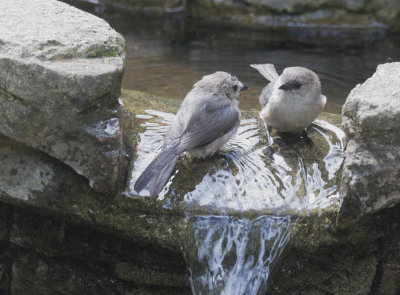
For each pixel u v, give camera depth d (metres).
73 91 5.08
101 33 5.81
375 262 5.79
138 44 10.52
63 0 11.72
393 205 5.43
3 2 6.28
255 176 6.00
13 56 5.15
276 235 5.57
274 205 5.66
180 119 6.02
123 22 11.51
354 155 5.32
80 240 5.90
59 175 5.59
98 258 5.89
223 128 6.11
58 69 5.09
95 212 5.62
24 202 5.66
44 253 6.11
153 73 9.23
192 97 6.21
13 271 6.30
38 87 5.12
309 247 5.56
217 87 6.33
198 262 5.59
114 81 5.29
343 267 5.75
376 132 5.17
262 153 6.45
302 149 6.56
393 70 5.88
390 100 5.24
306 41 11.09
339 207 5.55
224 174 6.01
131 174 5.79
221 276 5.60
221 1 11.49
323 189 5.84
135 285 5.85
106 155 5.34
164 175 5.55
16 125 5.33
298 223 5.57
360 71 9.59
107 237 5.79
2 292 6.45
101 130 5.31
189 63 9.72
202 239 5.58
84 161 5.39
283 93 6.50
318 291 5.76
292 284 5.75
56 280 6.13
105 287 5.94
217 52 10.32
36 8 6.23
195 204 5.63
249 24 11.51
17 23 5.74
